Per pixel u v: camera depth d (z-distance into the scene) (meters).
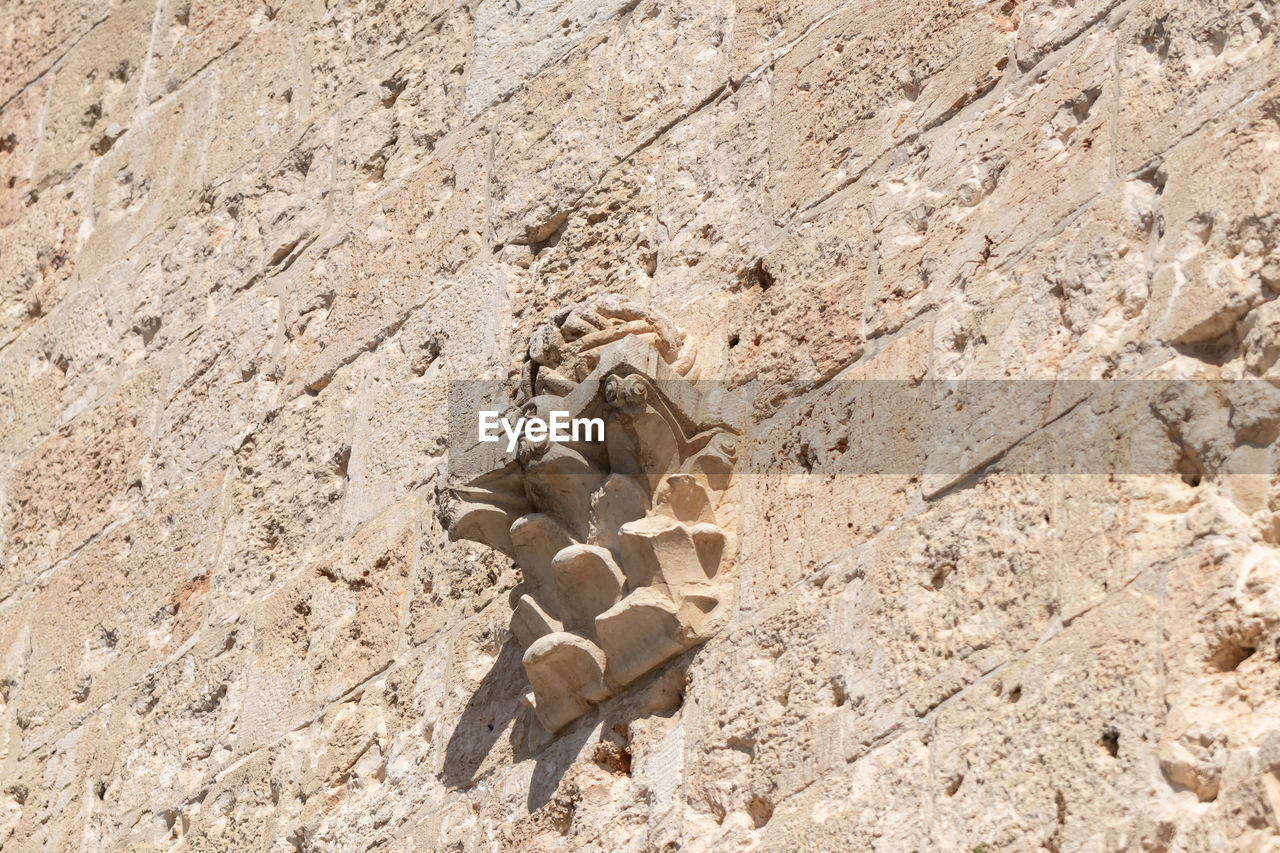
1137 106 4.06
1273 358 3.58
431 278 5.86
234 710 5.69
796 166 4.88
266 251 6.60
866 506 4.19
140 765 5.91
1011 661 3.68
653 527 4.45
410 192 6.14
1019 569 3.76
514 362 5.37
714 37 5.40
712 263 4.95
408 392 5.71
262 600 5.82
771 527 4.40
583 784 4.45
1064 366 3.90
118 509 6.70
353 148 6.48
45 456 7.19
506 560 5.09
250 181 6.87
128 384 6.97
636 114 5.51
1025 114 4.33
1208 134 3.88
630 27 5.72
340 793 5.19
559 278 5.43
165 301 7.00
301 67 6.96
